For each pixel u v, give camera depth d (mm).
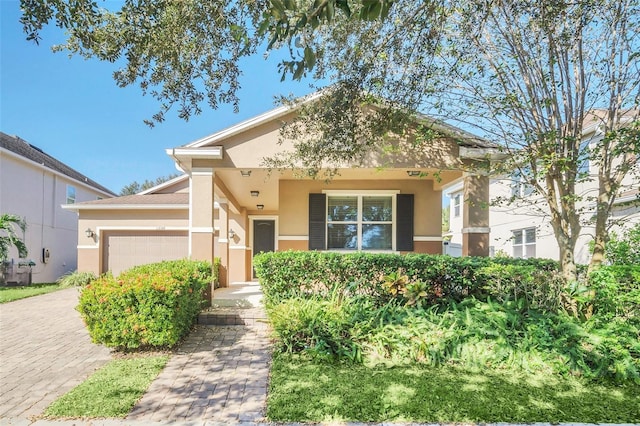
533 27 5566
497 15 5734
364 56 5719
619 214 8875
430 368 4582
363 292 6758
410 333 5113
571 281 5691
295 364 4762
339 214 10172
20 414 3498
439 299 6438
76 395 3875
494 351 4742
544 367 4504
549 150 5824
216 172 8336
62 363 4926
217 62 4359
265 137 7637
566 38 5359
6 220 13148
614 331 4742
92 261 14188
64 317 8047
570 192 6031
